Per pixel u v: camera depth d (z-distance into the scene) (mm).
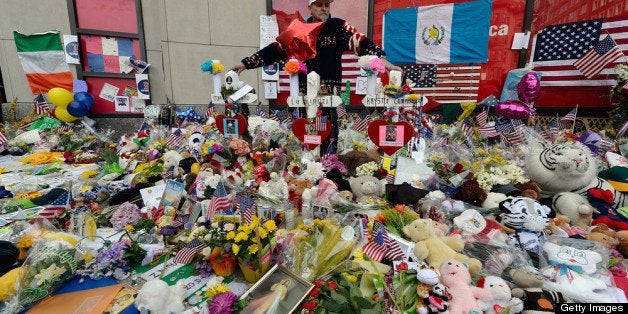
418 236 2174
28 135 6676
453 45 7680
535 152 3207
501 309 1633
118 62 8547
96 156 5801
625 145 4363
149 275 2125
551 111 7094
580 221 2586
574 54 6707
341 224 2553
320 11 4102
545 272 1946
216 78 4090
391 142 3217
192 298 1892
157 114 7273
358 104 8523
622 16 6090
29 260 1894
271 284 1829
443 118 7051
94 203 3031
